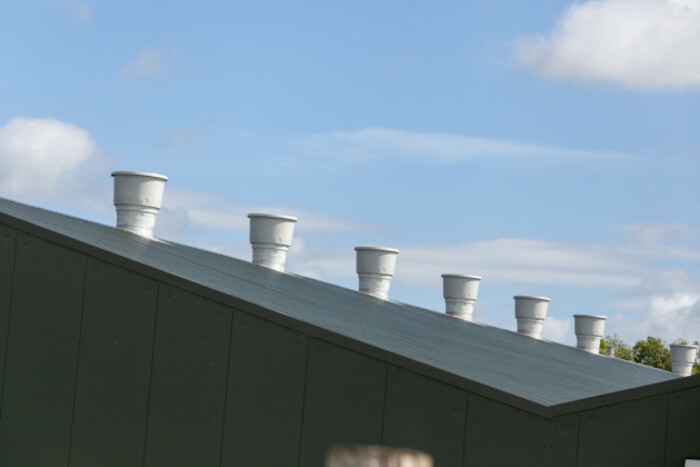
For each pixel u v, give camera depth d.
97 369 11.83
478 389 10.71
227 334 11.45
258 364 11.33
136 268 11.80
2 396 12.02
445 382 10.80
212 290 11.52
